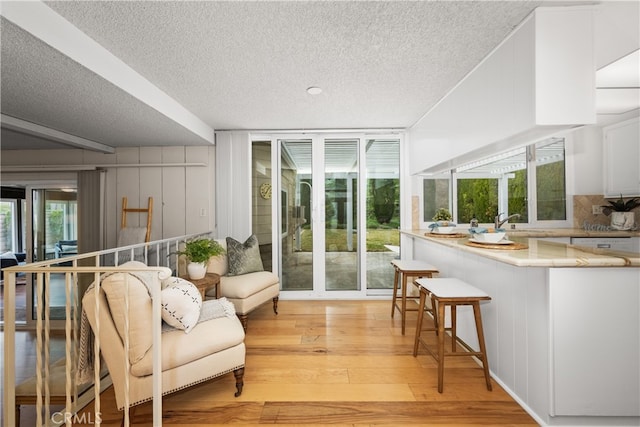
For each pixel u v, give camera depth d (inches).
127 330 55.8
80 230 151.9
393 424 64.1
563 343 61.2
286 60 83.0
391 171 155.6
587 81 63.1
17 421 67.2
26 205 162.2
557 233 122.0
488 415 66.5
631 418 60.9
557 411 61.3
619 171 129.6
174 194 153.6
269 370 85.3
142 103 93.4
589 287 60.8
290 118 132.6
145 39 72.2
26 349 125.6
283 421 65.4
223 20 65.5
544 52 63.2
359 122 139.0
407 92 105.1
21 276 235.5
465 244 87.0
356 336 107.3
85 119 109.0
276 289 131.3
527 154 142.6
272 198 154.1
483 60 82.6
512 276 72.8
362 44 75.6
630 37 67.2
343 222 155.0
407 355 93.4
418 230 146.0
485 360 74.8
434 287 80.4
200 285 103.0
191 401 72.2
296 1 60.2
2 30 56.1
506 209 146.5
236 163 150.2
